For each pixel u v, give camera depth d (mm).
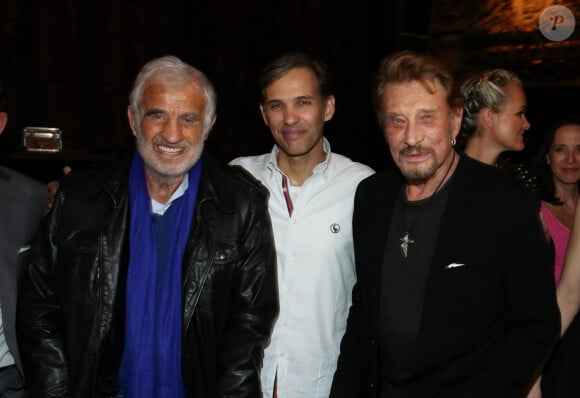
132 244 1784
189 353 1761
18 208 1887
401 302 1666
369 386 1770
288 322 2027
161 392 1741
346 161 2184
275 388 2043
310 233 2043
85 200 1774
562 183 2490
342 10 6570
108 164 1878
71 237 1733
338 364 1923
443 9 5980
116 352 1755
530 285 1526
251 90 6258
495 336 1604
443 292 1590
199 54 5988
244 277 1840
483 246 1567
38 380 1711
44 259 1766
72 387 1712
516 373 1505
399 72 1634
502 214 1560
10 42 5090
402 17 6285
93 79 5488
